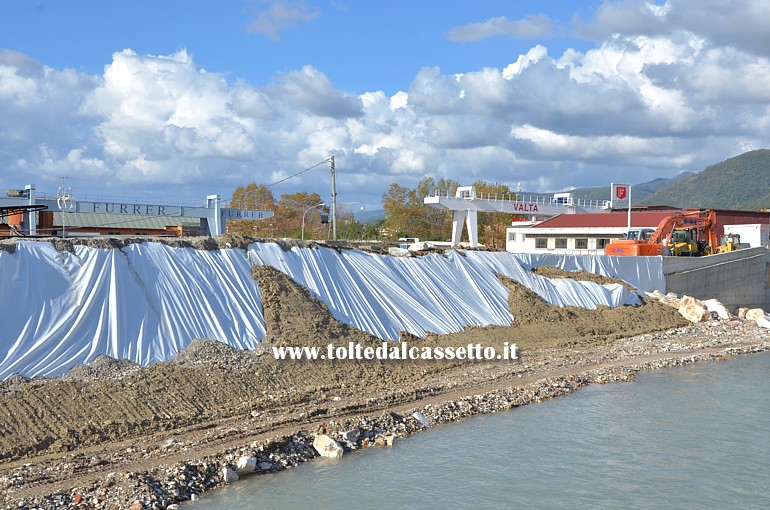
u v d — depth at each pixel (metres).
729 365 41.03
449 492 20.75
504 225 124.81
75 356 26.73
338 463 22.92
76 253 31.12
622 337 48.81
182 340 30.08
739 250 68.38
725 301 67.50
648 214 79.31
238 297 34.12
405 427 26.33
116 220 66.12
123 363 27.36
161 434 23.64
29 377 24.86
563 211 88.69
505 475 22.20
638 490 21.28
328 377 31.08
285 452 23.03
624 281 59.66
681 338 49.84
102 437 22.97
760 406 31.05
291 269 38.25
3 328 26.38
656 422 28.30
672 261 63.91
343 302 38.19
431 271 46.56
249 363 29.95
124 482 19.34
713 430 27.33
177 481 19.92
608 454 24.34
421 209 126.88
